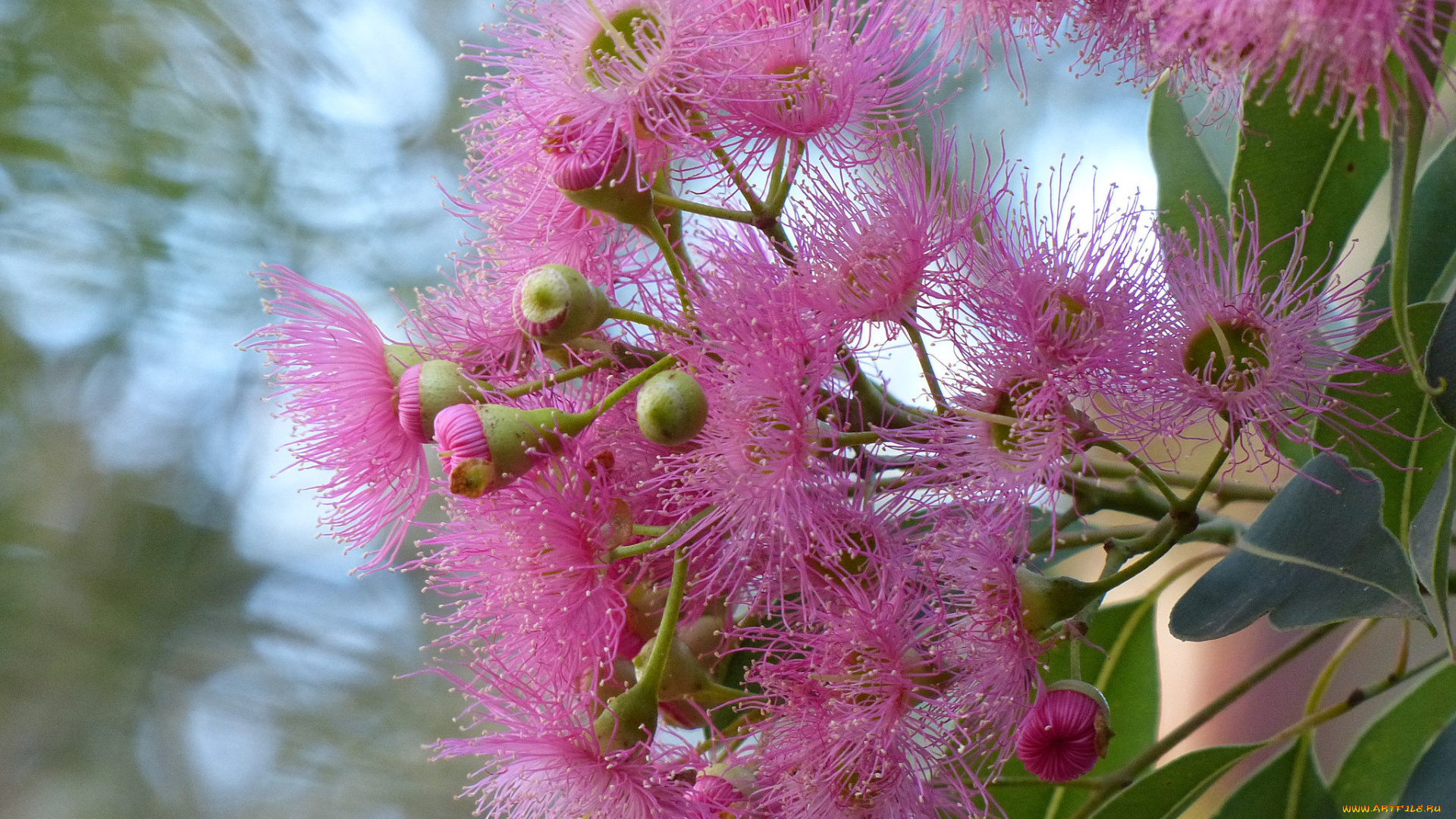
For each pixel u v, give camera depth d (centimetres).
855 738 54
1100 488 56
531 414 54
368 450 56
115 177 80
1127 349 53
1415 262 57
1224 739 69
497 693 55
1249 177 58
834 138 55
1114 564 54
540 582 54
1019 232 54
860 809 54
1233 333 54
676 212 56
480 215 57
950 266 54
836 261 54
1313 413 54
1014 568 53
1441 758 57
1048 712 53
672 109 54
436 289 57
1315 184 58
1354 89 50
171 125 80
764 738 54
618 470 55
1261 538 55
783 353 54
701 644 56
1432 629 52
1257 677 58
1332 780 60
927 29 55
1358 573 53
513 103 55
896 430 54
